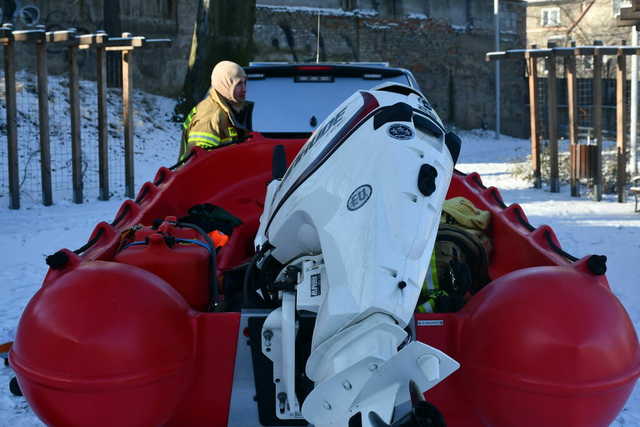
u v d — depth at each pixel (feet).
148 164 58.80
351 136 8.66
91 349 8.34
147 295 8.89
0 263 27.14
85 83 73.26
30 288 23.70
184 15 86.58
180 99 73.82
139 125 68.44
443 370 6.85
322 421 7.11
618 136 44.98
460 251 11.81
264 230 10.44
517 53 51.08
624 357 8.46
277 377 8.58
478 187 16.10
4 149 53.26
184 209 16.51
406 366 6.68
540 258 11.69
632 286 23.58
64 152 56.08
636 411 14.23
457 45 123.13
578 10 175.52
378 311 7.45
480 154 88.94
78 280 8.86
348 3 110.52
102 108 44.57
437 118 9.37
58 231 33.71
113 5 79.00
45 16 75.41
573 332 8.32
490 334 8.68
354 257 7.79
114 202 44.34
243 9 71.31
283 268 9.25
